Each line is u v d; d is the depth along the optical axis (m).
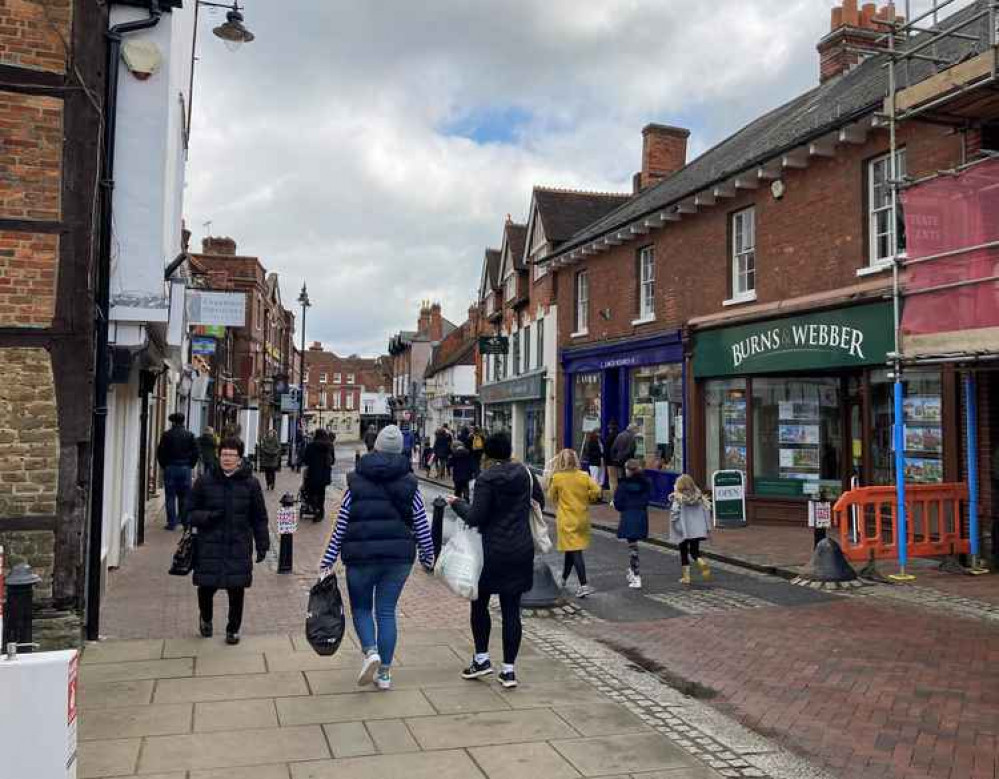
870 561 10.09
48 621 6.35
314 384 105.69
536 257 26.53
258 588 9.52
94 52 6.78
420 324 63.41
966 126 10.36
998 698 5.80
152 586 9.51
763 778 4.49
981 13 8.98
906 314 9.76
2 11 6.52
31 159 6.54
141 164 7.99
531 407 28.02
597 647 7.28
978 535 10.44
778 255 14.57
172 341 11.02
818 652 7.02
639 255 19.52
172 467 14.51
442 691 5.80
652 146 24.73
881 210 12.46
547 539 6.36
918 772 4.63
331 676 6.09
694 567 11.24
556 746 4.83
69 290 6.56
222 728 5.03
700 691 6.11
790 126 15.65
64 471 6.49
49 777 3.24
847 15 17.84
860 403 13.88
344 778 4.35
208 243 40.41
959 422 10.96
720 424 16.25
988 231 8.91
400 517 5.86
